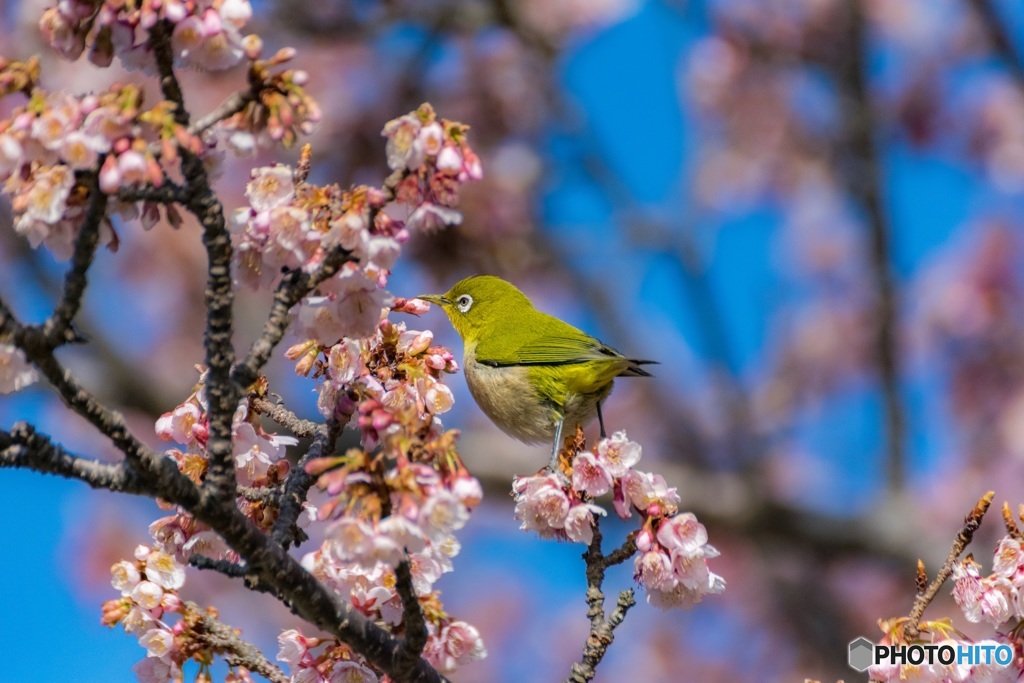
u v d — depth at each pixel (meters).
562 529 5.13
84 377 14.69
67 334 3.76
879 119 16.20
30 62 3.84
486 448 15.12
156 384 15.00
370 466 3.86
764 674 16.84
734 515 15.79
